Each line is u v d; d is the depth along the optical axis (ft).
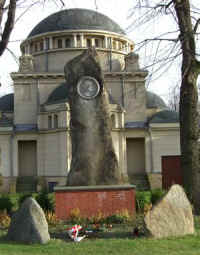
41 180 132.26
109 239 33.86
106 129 48.52
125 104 147.13
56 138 132.16
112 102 135.85
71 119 48.88
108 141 48.32
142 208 50.93
